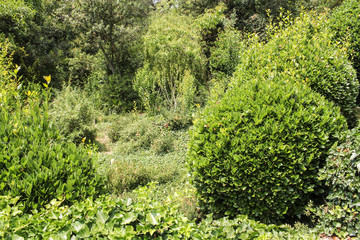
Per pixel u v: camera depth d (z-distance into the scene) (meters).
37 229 1.55
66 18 11.22
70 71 12.40
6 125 2.70
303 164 2.83
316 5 13.81
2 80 5.90
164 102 10.10
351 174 2.56
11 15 9.65
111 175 4.63
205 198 3.24
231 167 2.93
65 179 2.39
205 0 14.56
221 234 1.77
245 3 14.15
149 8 20.48
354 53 6.66
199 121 3.63
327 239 2.67
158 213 1.72
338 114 3.26
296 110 3.25
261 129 3.03
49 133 2.86
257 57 5.23
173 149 6.61
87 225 1.65
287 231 2.31
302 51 5.13
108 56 12.84
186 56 9.83
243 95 3.59
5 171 2.18
